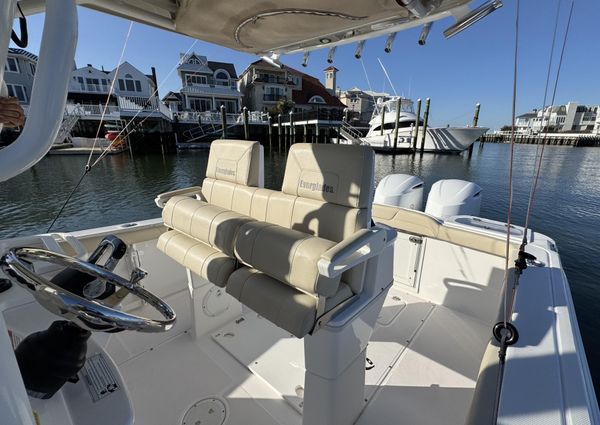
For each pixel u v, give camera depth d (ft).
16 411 1.20
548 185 36.63
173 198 5.62
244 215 4.82
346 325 3.31
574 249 18.79
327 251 3.00
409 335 5.80
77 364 2.25
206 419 4.11
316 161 4.27
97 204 30.22
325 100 92.94
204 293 5.46
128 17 4.32
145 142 61.36
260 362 5.00
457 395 4.54
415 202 10.28
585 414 2.08
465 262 6.33
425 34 4.44
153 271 6.21
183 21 4.44
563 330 3.01
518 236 5.89
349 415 3.88
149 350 5.29
